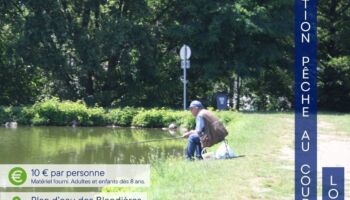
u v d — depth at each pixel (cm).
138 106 4416
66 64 4047
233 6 3984
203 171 1370
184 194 1130
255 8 3997
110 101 4344
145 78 4403
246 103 5150
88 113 3472
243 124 2520
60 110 3462
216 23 3984
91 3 4069
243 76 4206
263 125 2500
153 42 4209
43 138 2784
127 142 2617
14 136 2850
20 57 4100
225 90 4950
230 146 1820
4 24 4188
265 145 1873
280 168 1438
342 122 2753
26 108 3503
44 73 4306
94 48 3984
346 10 4928
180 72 4516
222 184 1228
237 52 4228
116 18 4053
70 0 4100
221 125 1692
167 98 4588
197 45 4169
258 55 4200
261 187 1209
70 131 3156
